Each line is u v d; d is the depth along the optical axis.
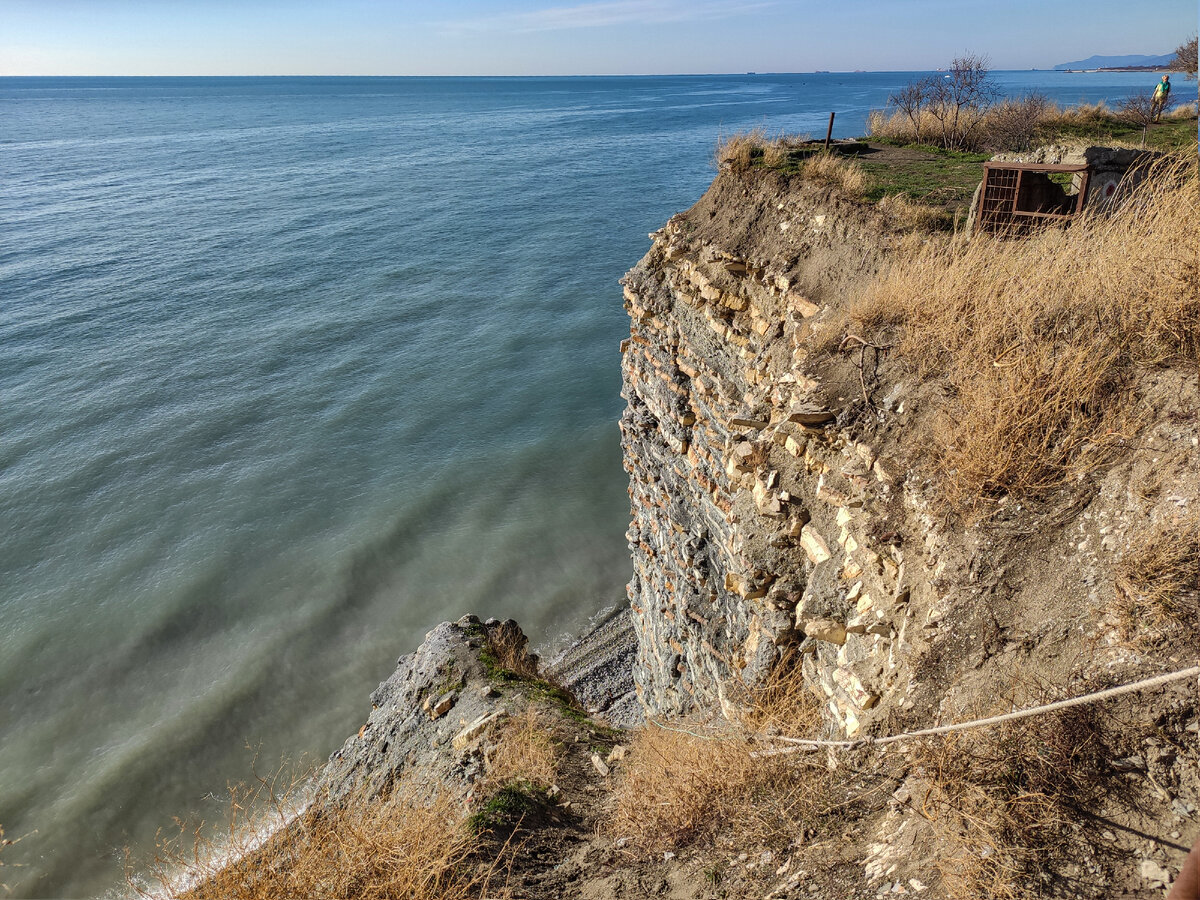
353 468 33.56
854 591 6.45
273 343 47.53
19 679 23.11
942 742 4.22
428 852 6.12
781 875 4.61
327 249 68.69
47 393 41.50
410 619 24.36
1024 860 3.43
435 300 54.16
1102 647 3.99
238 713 21.14
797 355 9.16
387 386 41.06
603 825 6.88
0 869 17.19
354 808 7.98
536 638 22.84
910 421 6.86
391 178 107.56
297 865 6.25
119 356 46.16
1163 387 5.09
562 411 37.22
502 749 8.94
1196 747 3.38
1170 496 4.37
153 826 18.05
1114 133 17.12
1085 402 5.43
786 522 7.71
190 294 57.12
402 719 11.54
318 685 22.05
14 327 50.53
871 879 4.00
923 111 19.92
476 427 36.34
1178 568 3.97
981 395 5.96
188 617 25.25
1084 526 4.73
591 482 31.06
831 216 11.13
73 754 20.42
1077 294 6.30
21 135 178.12
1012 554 4.96
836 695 6.27
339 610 25.02
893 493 6.39
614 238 69.19
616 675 19.92
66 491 32.53
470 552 27.23
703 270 12.50
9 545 29.36
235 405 39.66
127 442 36.34
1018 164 9.22
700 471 11.78
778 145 14.76
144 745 20.08
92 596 26.45
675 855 5.61
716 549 11.09
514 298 53.81
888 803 4.42
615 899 5.38
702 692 11.37
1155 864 3.15
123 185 103.88
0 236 73.12
